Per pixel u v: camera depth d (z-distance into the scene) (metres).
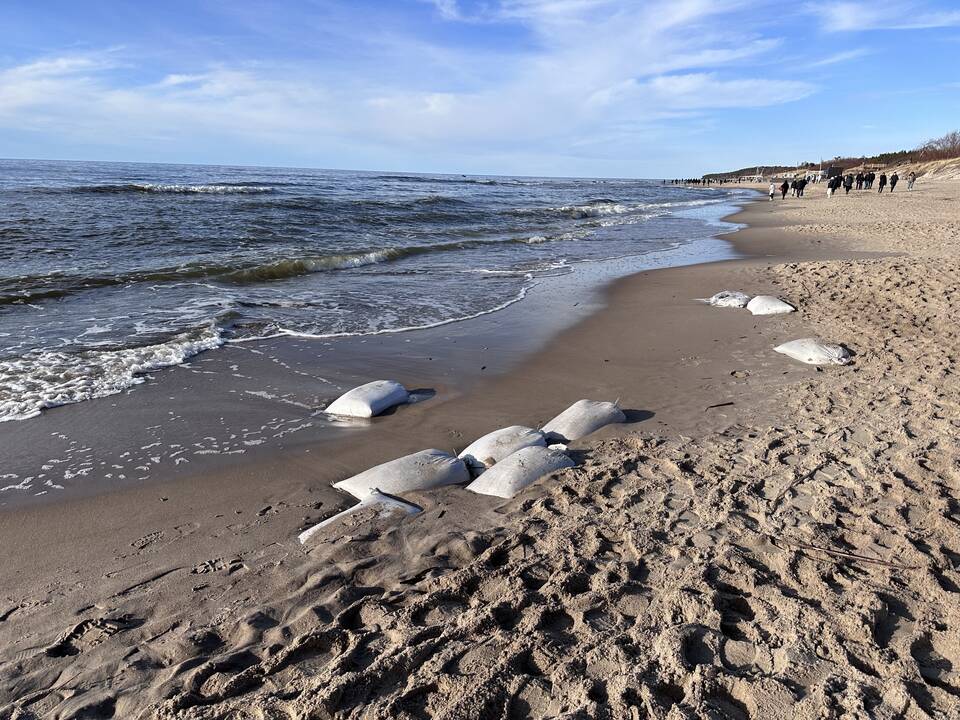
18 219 15.40
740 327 8.13
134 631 2.69
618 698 2.20
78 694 2.35
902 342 7.07
